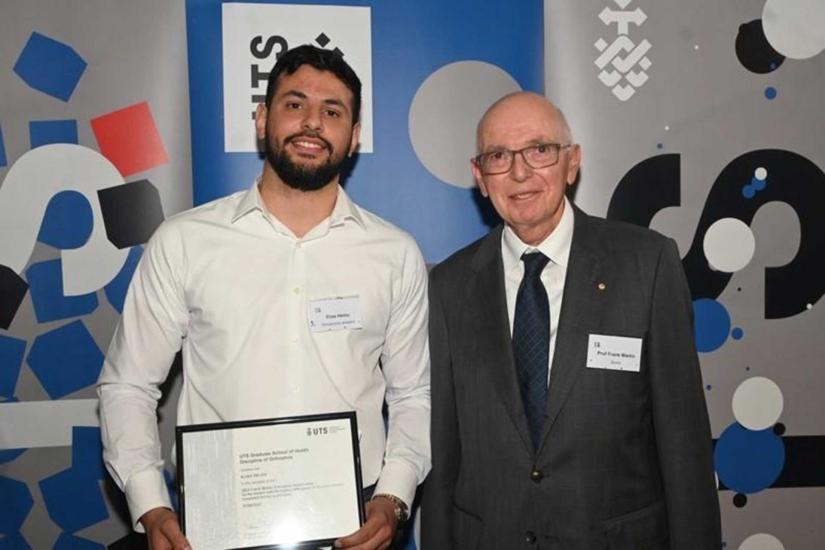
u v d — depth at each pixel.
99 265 2.43
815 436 2.61
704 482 1.78
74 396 2.43
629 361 1.78
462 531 1.89
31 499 2.43
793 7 2.55
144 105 2.42
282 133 1.79
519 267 1.93
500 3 2.50
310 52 1.84
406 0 2.47
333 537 1.71
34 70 2.38
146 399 1.85
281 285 1.85
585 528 1.75
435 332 1.98
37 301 2.41
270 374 1.81
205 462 1.71
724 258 2.57
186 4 2.41
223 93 2.42
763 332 2.59
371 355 1.92
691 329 1.82
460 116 2.50
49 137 2.39
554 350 1.82
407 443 1.92
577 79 2.52
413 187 2.50
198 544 1.66
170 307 1.84
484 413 1.86
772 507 2.61
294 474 1.73
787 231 2.58
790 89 2.57
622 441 1.78
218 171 2.43
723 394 2.59
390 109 2.48
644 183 2.54
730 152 2.56
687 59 2.54
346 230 1.94
